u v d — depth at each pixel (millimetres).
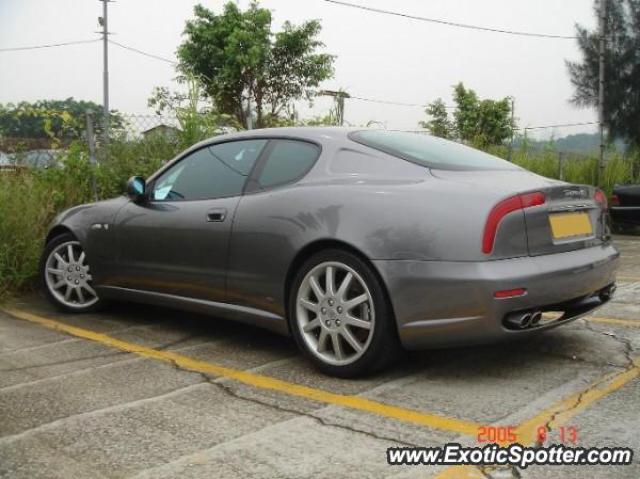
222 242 3961
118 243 4672
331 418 2934
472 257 3078
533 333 3336
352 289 3445
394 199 3330
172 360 3893
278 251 3670
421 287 3170
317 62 21375
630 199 11547
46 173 6590
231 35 19797
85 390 3350
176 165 4527
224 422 2904
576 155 15391
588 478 2334
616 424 2791
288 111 10062
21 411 3061
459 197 3191
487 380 3402
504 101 25531
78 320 4941
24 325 4797
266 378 3527
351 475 2385
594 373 3475
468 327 3113
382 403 3105
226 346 4199
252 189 3967
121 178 6953
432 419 2895
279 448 2621
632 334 4246
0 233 5797
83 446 2670
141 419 2945
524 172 3842
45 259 5246
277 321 3762
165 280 4363
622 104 28672
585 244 3537
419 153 3703
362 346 3391
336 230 3418
